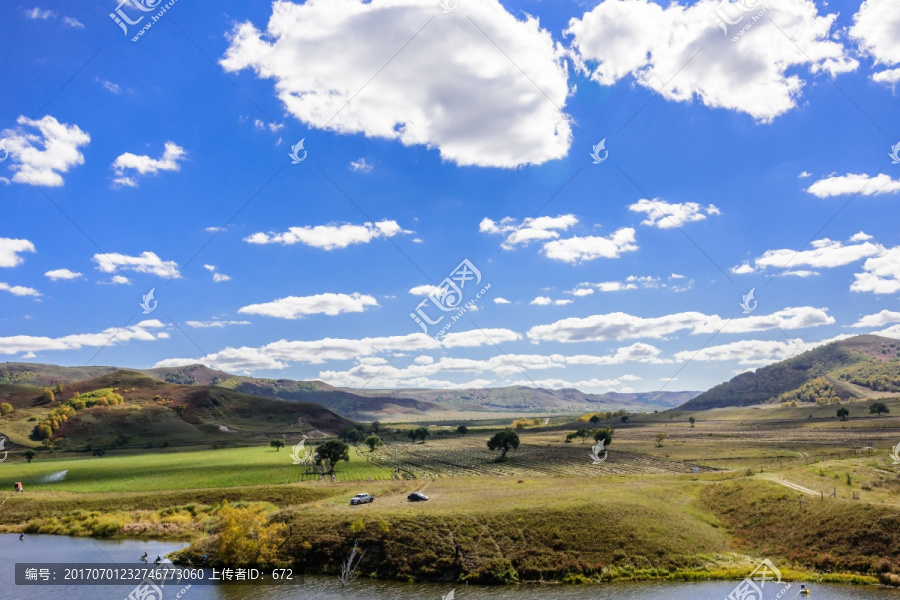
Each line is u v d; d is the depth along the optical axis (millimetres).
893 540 59406
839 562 59562
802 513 69438
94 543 78938
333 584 59938
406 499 84188
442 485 103062
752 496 78250
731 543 68375
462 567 61781
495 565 61500
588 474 124000
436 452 195125
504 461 161000
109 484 121875
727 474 106500
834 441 170375
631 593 55438
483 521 68688
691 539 67125
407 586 59062
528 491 87625
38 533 86500
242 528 67188
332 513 73375
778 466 115438
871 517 63062
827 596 52844
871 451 134750
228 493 100750
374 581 60875
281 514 74625
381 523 68375
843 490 77062
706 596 54000
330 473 131625
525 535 66125
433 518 69375
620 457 159250
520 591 56844
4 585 61031
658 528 68188
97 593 58594
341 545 66250
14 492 109875
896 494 74500
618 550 63750
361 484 108438
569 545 64375
